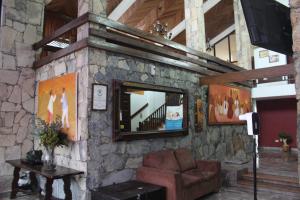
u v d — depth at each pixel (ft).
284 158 25.53
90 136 12.28
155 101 15.70
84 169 12.14
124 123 13.73
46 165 12.46
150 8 27.04
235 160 21.35
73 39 19.10
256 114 10.98
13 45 16.56
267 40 5.29
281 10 5.92
